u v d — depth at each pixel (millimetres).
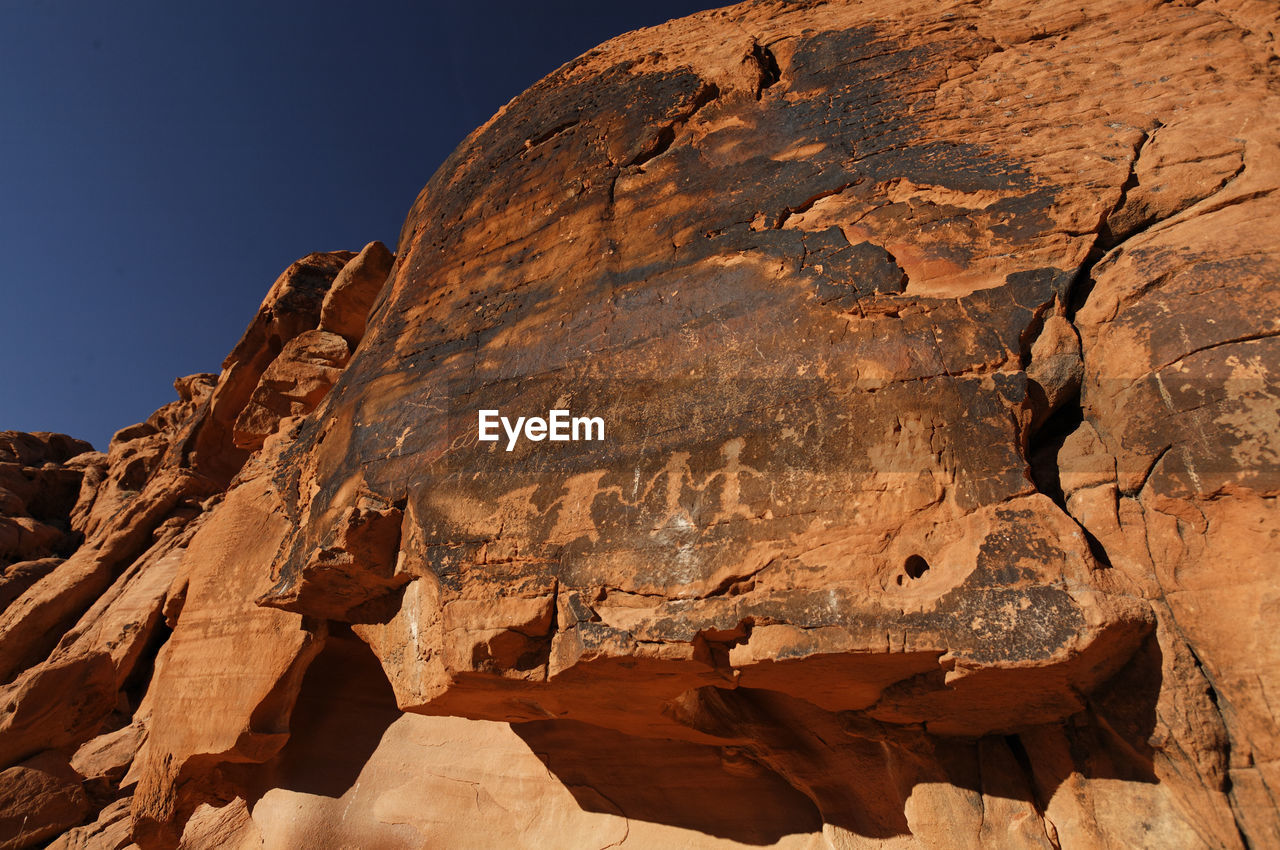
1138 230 4422
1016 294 4289
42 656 17016
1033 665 3330
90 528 22625
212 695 7734
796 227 5312
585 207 6645
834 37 6887
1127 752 3650
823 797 5223
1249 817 3148
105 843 10156
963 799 4188
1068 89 5367
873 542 3906
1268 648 3119
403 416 6285
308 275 19969
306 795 7777
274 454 8828
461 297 7051
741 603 4047
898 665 3791
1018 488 3721
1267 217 3947
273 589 6438
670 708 5090
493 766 7043
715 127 6539
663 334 5289
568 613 4527
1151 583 3447
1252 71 4910
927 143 5391
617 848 6141
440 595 5035
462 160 9070
